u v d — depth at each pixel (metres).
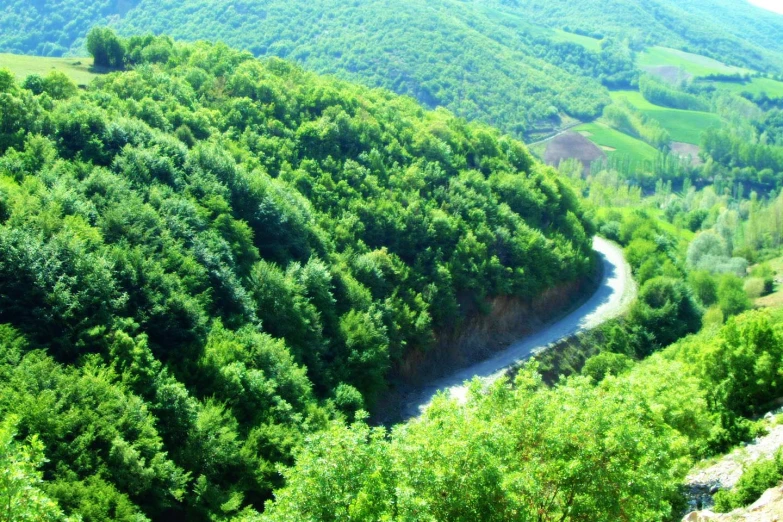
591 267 103.00
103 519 31.12
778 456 30.05
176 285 48.12
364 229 73.31
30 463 21.61
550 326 85.81
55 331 40.47
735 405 45.81
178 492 35.00
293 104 88.81
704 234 134.38
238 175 65.06
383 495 22.69
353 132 85.88
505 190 93.75
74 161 56.53
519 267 83.75
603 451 24.80
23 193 46.44
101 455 34.50
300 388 49.09
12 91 61.28
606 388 32.84
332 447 24.41
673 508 32.84
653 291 89.50
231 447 39.53
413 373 68.00
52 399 34.47
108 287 43.53
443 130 97.88
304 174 75.00
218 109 82.62
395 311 66.25
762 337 46.72
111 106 69.88
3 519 19.92
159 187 56.94
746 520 26.39
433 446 24.31
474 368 72.81
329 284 61.69
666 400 37.12
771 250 146.75
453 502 22.95
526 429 27.17
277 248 62.50
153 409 39.16
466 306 77.19
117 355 40.34
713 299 104.88
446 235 78.12
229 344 46.97
